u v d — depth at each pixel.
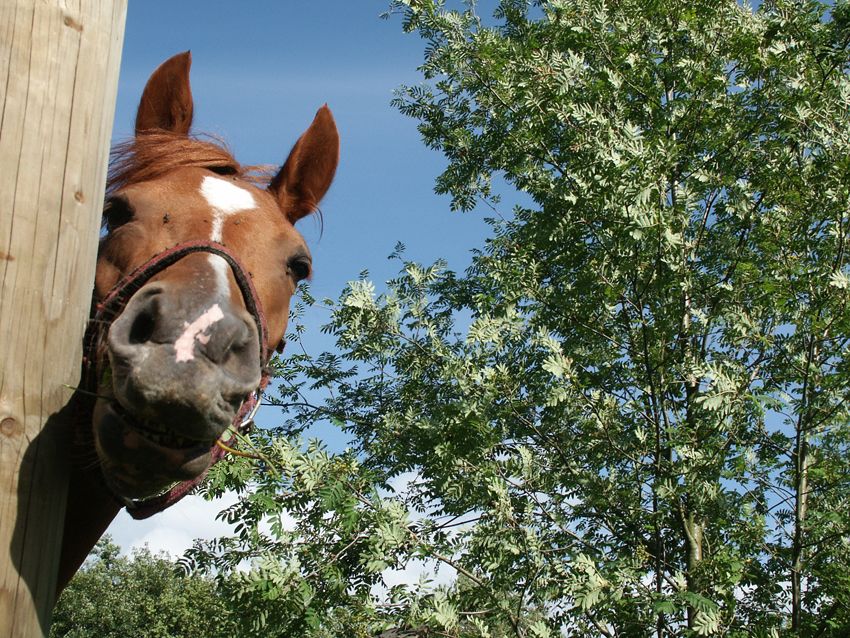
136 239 2.18
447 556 4.49
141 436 1.68
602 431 5.01
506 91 5.85
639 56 5.95
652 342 5.32
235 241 2.33
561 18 6.17
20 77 1.64
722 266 5.66
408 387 5.92
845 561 4.46
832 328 4.60
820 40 5.34
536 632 4.05
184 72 2.79
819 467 4.93
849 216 4.79
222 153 2.68
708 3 5.70
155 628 22.08
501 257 6.39
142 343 1.69
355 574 4.21
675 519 4.97
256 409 2.47
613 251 4.90
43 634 1.60
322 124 3.11
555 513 5.04
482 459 4.76
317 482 3.81
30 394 1.61
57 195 1.67
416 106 6.73
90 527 2.17
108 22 1.81
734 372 4.59
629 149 4.68
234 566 4.10
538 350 5.43
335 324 5.61
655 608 3.90
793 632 4.39
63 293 1.67
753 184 5.46
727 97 5.68
